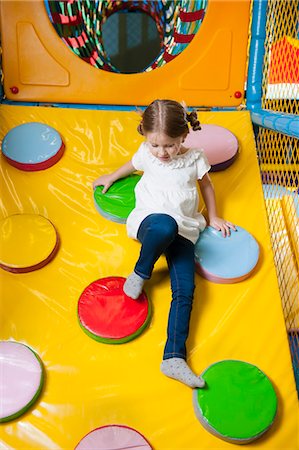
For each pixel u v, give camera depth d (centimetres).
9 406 107
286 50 185
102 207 147
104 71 180
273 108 188
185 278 125
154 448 106
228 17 178
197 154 140
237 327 127
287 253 173
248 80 185
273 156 210
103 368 118
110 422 110
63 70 179
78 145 165
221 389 112
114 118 172
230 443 107
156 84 183
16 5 172
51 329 124
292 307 160
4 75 177
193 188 139
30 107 171
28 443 105
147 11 203
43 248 136
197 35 179
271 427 111
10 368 113
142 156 142
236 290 134
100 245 142
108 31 263
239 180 160
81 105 182
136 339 123
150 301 130
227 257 137
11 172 156
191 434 108
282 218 184
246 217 151
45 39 176
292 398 116
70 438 107
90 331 120
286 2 187
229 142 166
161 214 125
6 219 143
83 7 181
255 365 120
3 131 165
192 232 135
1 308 126
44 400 111
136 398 113
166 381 116
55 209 150
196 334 125
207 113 177
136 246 142
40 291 131
